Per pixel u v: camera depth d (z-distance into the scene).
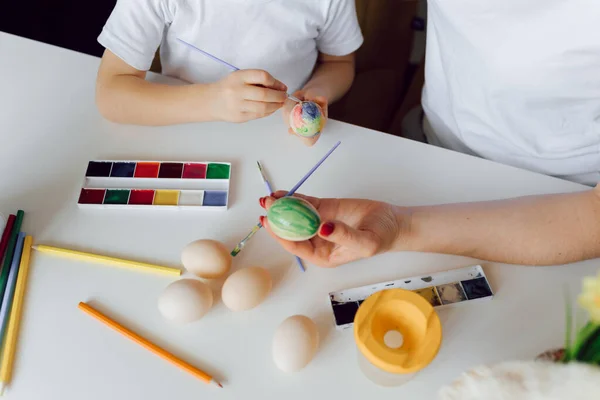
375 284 0.58
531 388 0.34
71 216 0.61
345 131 0.72
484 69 0.77
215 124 0.71
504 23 0.71
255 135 0.70
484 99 0.80
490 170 0.69
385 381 0.52
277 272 0.58
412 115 1.08
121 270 0.58
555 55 0.71
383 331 0.48
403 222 0.59
